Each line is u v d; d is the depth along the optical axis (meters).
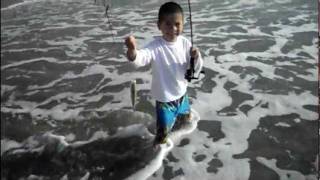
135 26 3.22
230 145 1.52
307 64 2.22
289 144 1.51
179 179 1.35
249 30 2.88
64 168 1.45
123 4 4.02
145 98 1.93
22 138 1.68
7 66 2.49
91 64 2.45
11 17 3.78
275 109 1.76
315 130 1.58
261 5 3.57
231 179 1.34
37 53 2.71
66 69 2.40
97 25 3.33
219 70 2.20
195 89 1.99
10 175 1.44
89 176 1.39
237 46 2.57
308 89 1.93
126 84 2.12
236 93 1.93
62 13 3.83
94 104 1.93
